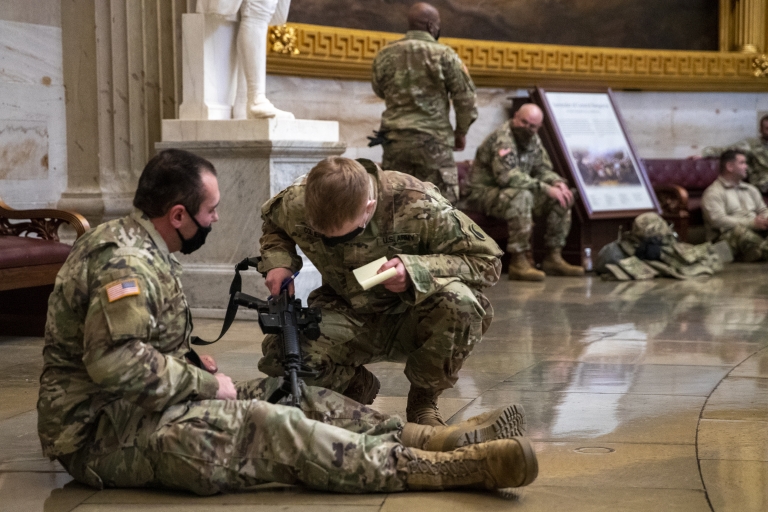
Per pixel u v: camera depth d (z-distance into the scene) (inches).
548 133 382.6
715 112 474.9
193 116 252.1
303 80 361.7
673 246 348.2
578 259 370.6
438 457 101.8
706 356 189.2
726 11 464.8
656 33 454.6
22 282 201.0
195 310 245.0
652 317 244.7
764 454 118.9
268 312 113.1
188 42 250.7
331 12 365.1
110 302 95.3
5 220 218.4
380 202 120.0
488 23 413.4
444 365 125.3
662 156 467.8
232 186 241.8
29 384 167.0
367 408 110.4
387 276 115.3
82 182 268.8
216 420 99.6
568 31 434.3
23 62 256.1
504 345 205.2
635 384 163.2
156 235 102.2
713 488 105.0
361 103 381.4
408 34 298.0
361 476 100.5
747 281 327.3
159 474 100.7
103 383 95.4
